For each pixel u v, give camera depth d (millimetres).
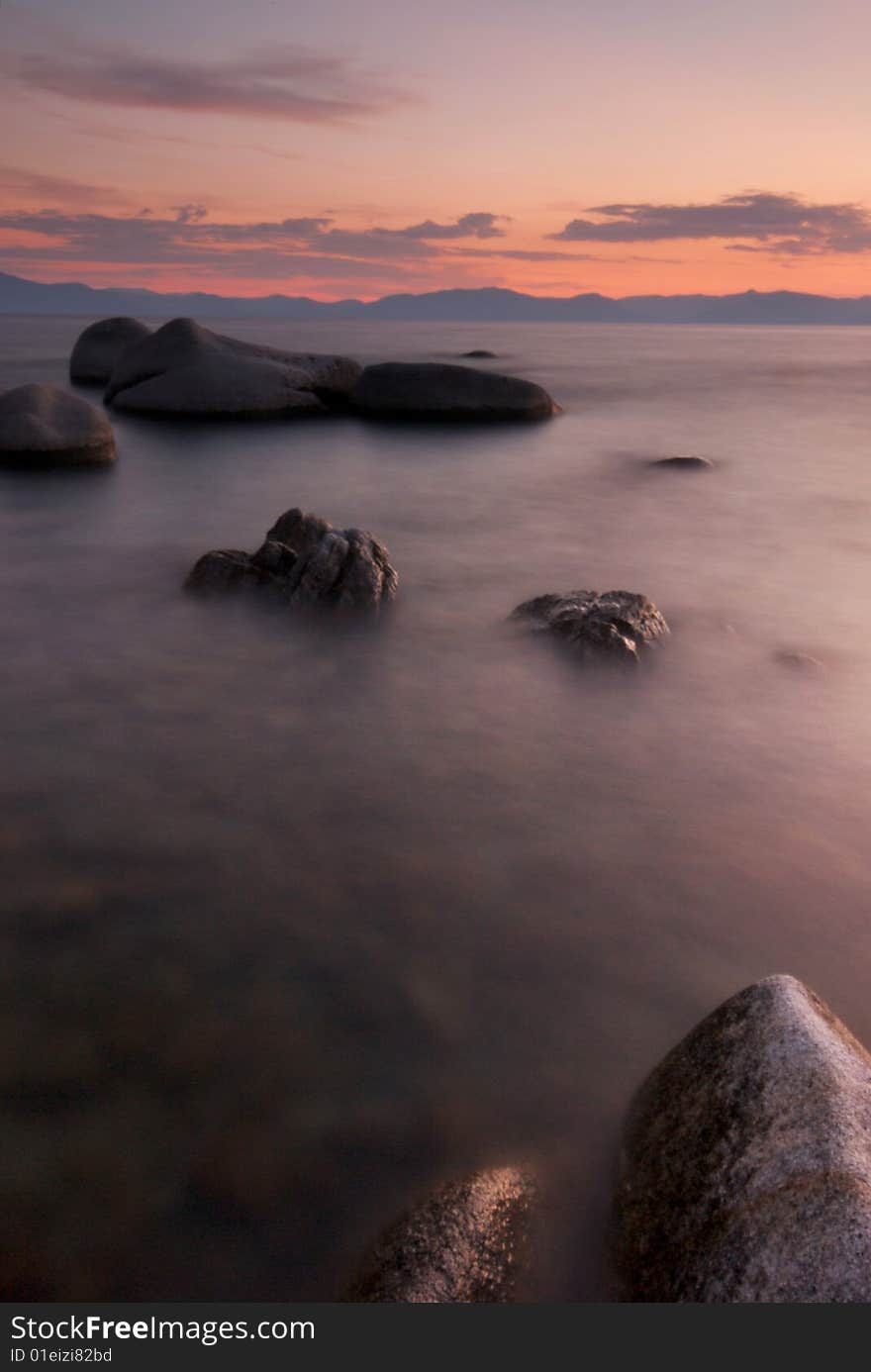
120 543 11867
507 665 7828
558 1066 3572
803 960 4180
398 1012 3822
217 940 4211
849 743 6449
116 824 5176
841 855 5035
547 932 4336
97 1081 3445
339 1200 3047
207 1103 3373
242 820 5262
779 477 17438
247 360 24828
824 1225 2369
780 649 8344
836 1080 2725
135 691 7152
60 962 4039
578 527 13500
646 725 6715
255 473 17000
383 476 17094
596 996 3939
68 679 7363
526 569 11148
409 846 5035
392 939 4254
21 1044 3596
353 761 6051
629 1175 3016
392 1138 3258
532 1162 3172
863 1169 2459
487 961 4129
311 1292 2766
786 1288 2336
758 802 5617
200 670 7613
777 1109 2717
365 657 7988
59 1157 3156
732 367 43844
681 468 17891
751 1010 3094
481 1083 3488
